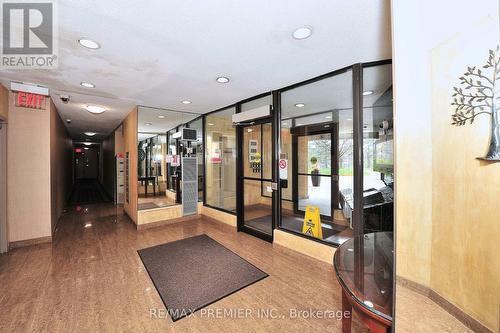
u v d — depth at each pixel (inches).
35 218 133.9
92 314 72.2
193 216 193.8
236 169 163.2
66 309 74.5
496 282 29.4
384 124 97.7
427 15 36.3
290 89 119.3
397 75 39.9
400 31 39.5
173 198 201.8
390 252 60.8
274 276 97.4
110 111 178.9
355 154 94.3
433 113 35.9
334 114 144.4
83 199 290.8
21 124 129.0
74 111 175.3
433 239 35.6
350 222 128.3
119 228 167.8
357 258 57.9
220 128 183.8
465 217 32.3
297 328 67.4
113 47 77.0
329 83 109.4
